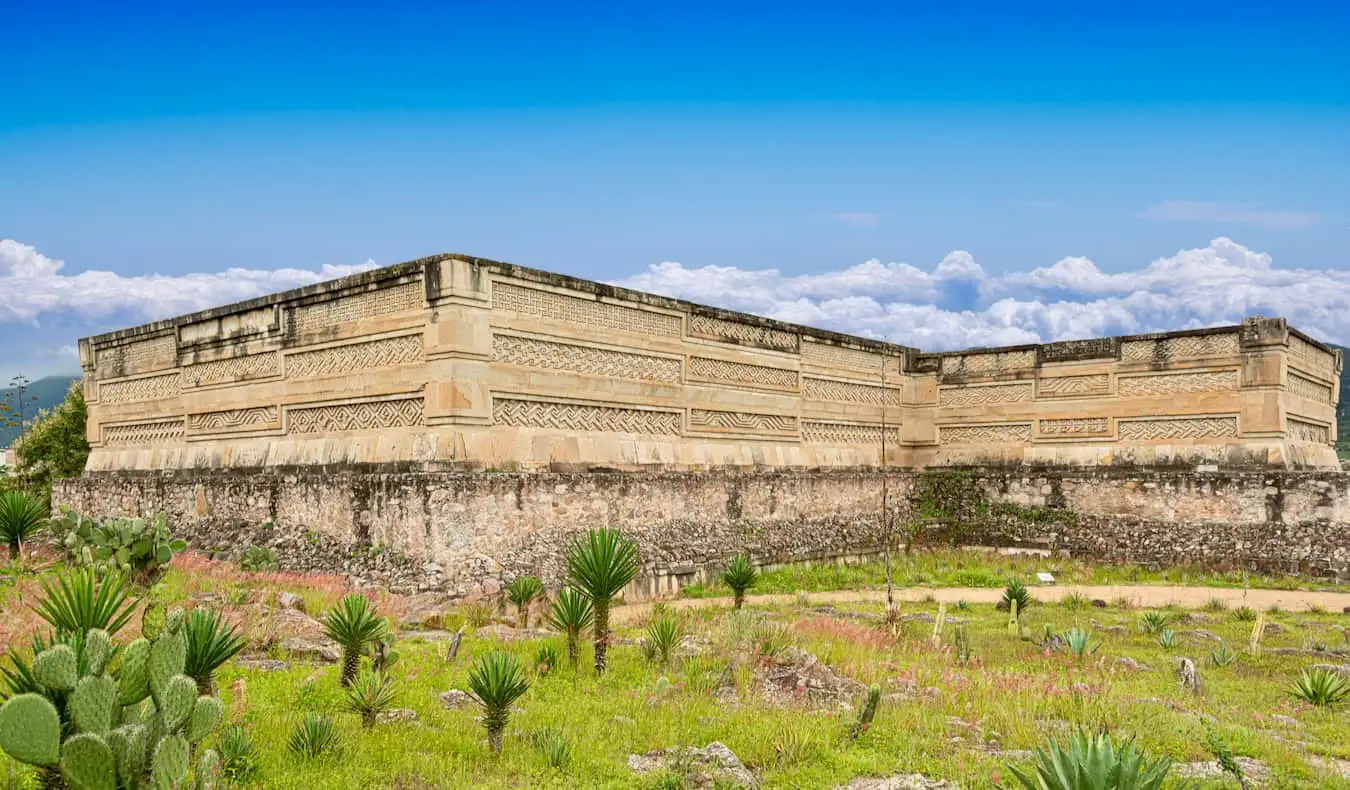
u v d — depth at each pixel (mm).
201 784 5617
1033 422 28875
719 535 21938
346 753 7590
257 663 10477
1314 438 27812
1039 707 10211
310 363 20281
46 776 5219
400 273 18359
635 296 21344
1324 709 10852
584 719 9148
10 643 8875
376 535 17469
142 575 14500
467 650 12117
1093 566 25109
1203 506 24969
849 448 28406
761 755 8273
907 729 9227
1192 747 8836
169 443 23766
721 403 23797
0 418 32562
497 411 18344
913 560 25453
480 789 7105
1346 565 22266
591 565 10961
